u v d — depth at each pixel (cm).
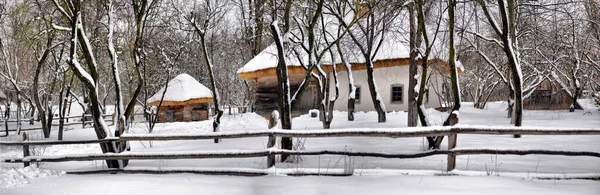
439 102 1919
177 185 536
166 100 2577
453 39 766
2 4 1455
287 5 800
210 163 703
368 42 1259
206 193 494
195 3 1350
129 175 610
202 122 2191
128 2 1063
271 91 2159
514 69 984
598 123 1160
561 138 905
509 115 1427
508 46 971
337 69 1769
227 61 3441
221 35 3102
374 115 1602
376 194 471
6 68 1936
